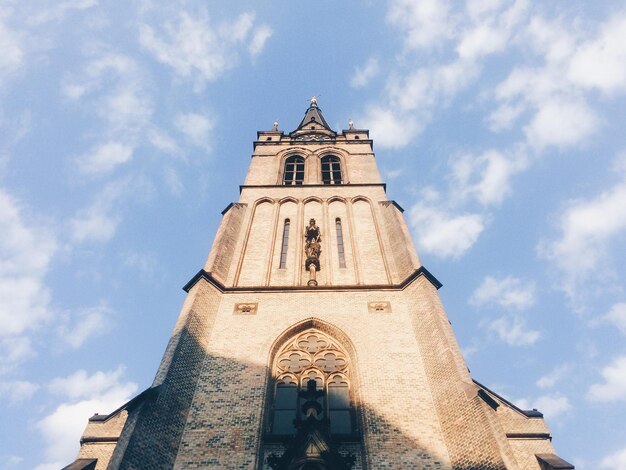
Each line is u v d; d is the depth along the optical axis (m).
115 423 22.59
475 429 17.78
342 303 25.55
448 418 18.94
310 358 22.88
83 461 20.39
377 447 18.20
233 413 19.62
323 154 46.16
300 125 62.62
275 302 25.80
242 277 28.31
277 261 29.80
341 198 36.44
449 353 20.89
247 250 30.77
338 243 31.41
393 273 28.05
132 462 16.48
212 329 24.06
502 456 16.52
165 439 18.14
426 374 21.14
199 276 26.34
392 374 21.20
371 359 21.95
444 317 23.39
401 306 25.22
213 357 22.38
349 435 18.84
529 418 21.78
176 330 22.58
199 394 20.53
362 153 45.66
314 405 18.58
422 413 19.50
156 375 20.16
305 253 30.19
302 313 24.84
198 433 18.91
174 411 19.22
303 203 36.09
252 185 38.56
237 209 34.47
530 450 20.38
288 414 20.31
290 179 42.69
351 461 17.12
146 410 18.22
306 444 16.92
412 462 17.70
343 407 20.53
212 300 25.59
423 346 22.36
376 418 19.27
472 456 17.17
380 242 31.14
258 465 17.80
